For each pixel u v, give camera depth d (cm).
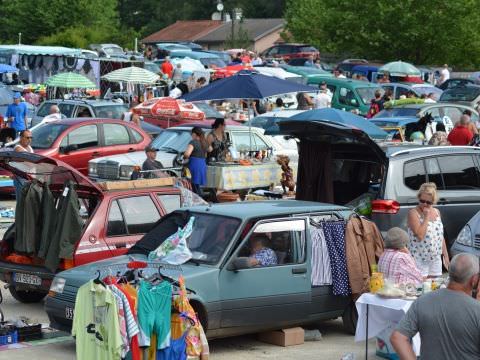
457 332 778
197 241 1241
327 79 4056
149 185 1434
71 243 1346
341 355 1220
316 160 1667
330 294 1283
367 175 1670
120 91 4044
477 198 1675
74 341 1264
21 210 1398
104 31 8119
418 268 1283
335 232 1288
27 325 1277
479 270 802
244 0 11806
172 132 2469
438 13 5897
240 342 1286
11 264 1411
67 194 1353
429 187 1337
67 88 3762
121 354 1057
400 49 6075
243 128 2530
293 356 1213
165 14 11931
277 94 2175
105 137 2538
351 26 6150
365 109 3891
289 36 8125
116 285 1070
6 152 1398
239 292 1202
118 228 1379
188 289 1160
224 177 2162
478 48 6000
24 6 8188
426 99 3747
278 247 1251
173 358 1089
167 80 4309
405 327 799
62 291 1205
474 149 1705
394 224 1566
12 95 3544
